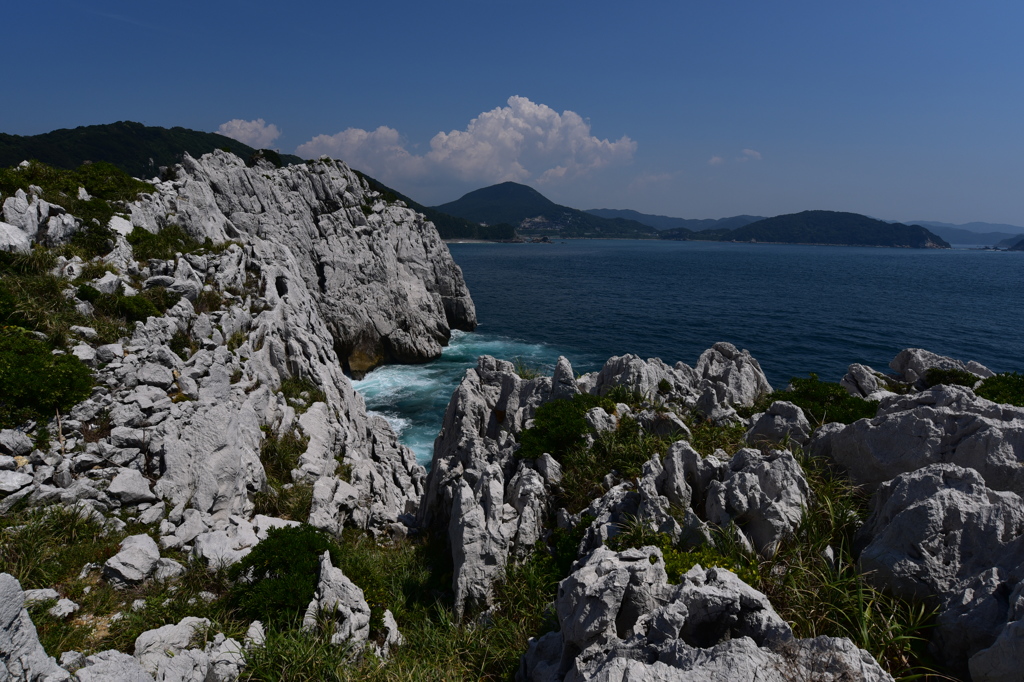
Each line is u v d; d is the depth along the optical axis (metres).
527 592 14.05
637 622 9.41
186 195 35.06
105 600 12.95
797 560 10.97
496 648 12.66
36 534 14.24
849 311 102.44
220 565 14.88
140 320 23.19
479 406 23.19
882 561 9.95
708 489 14.05
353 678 11.59
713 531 12.31
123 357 20.31
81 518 15.39
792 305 110.69
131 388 19.48
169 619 12.59
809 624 9.44
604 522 14.22
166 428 18.89
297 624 12.94
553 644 11.05
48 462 16.27
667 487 14.58
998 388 22.02
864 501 13.23
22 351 17.80
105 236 26.59
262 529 17.92
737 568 10.83
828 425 16.09
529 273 182.38
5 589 8.38
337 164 74.19
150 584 13.99
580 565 12.77
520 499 16.88
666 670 7.63
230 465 19.20
